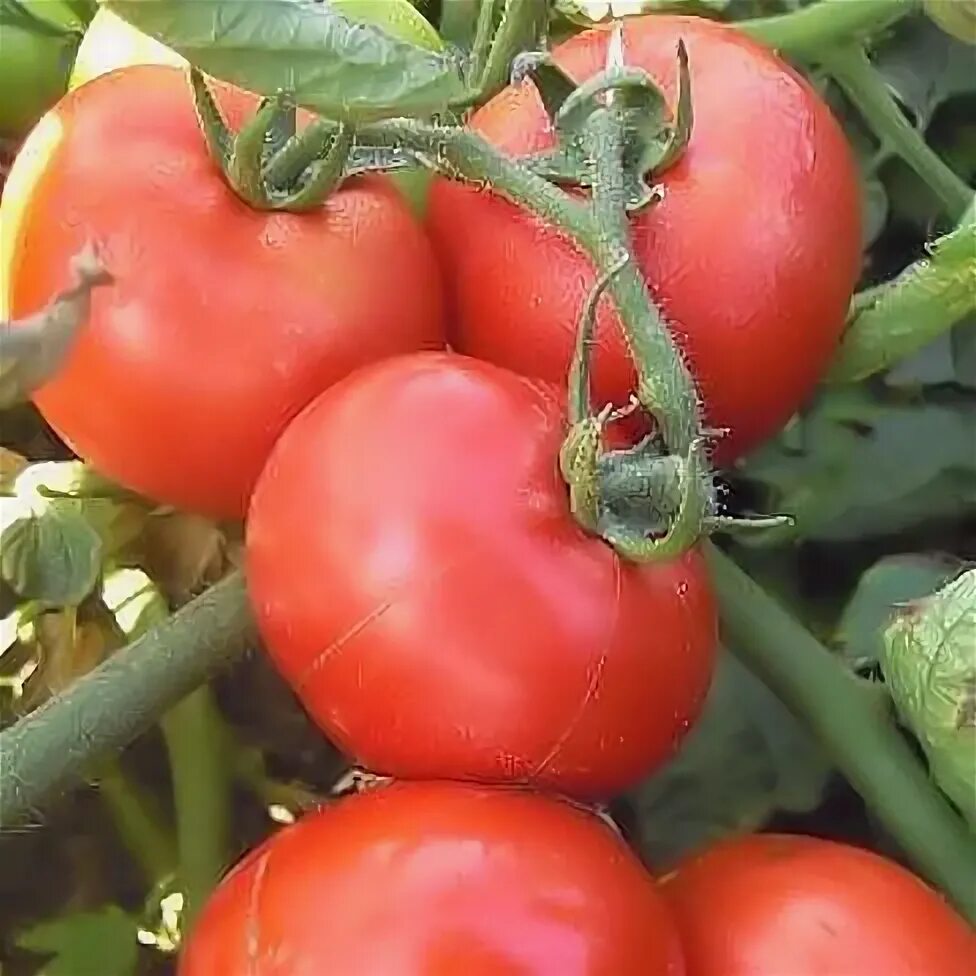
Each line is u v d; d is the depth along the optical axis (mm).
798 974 319
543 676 304
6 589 398
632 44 352
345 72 289
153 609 392
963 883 360
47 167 326
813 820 419
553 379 341
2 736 328
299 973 299
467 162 316
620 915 307
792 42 423
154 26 281
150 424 328
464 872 302
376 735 315
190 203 321
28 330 268
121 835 410
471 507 302
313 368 325
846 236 352
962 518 452
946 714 337
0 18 392
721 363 343
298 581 310
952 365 452
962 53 487
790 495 444
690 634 319
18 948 401
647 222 334
